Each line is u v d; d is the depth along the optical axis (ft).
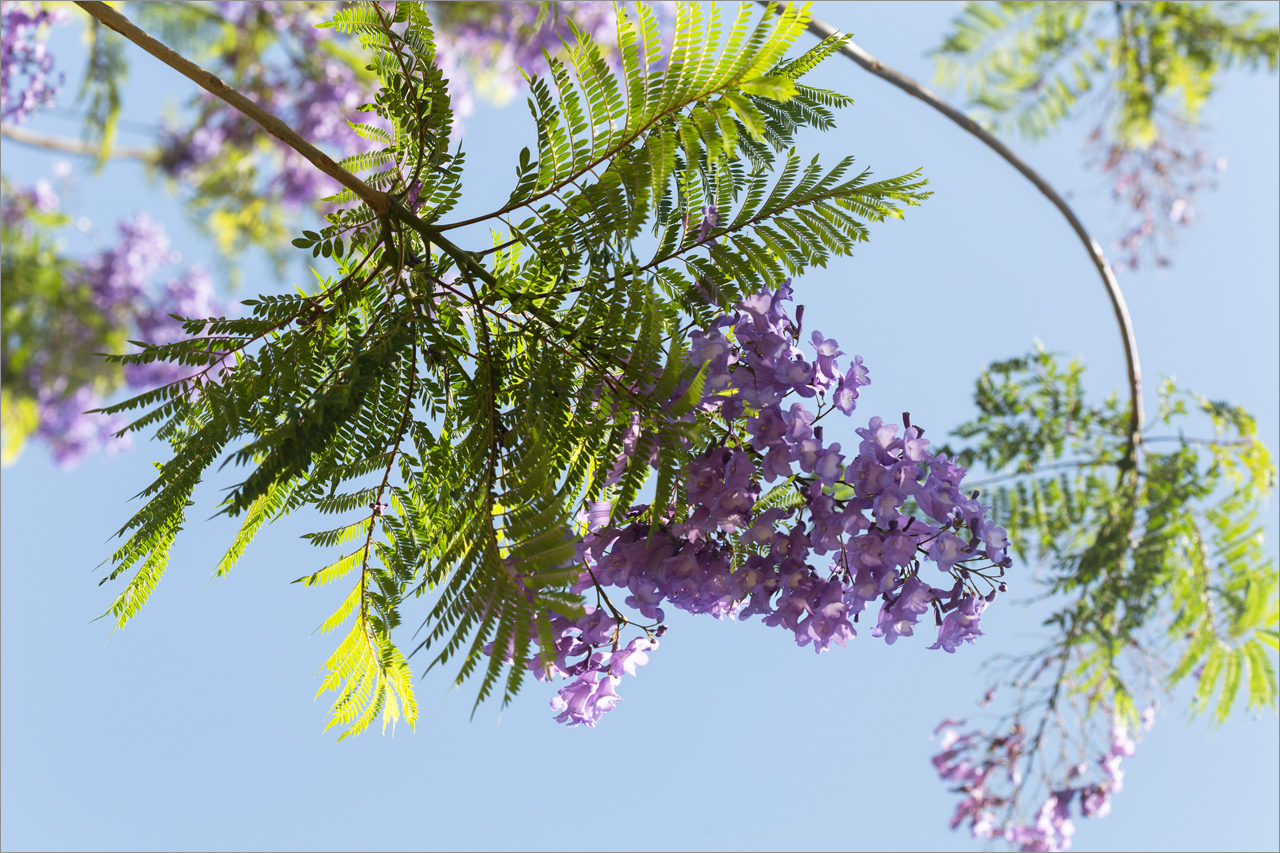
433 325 6.40
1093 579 13.57
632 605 6.41
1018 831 13.60
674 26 6.34
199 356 6.27
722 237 6.50
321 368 6.31
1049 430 14.15
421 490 6.40
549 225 6.43
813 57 6.41
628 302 6.34
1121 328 13.61
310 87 16.70
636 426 6.34
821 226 6.52
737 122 6.45
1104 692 13.93
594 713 6.42
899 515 6.41
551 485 6.15
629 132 6.39
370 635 6.45
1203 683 13.26
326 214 6.39
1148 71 15.03
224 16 15.37
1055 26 14.40
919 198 6.52
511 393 6.40
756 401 6.36
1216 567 13.35
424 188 6.43
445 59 14.78
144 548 6.24
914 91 11.10
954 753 13.75
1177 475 13.75
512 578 6.07
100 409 6.22
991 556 6.41
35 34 12.48
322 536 6.38
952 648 6.48
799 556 6.42
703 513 6.38
